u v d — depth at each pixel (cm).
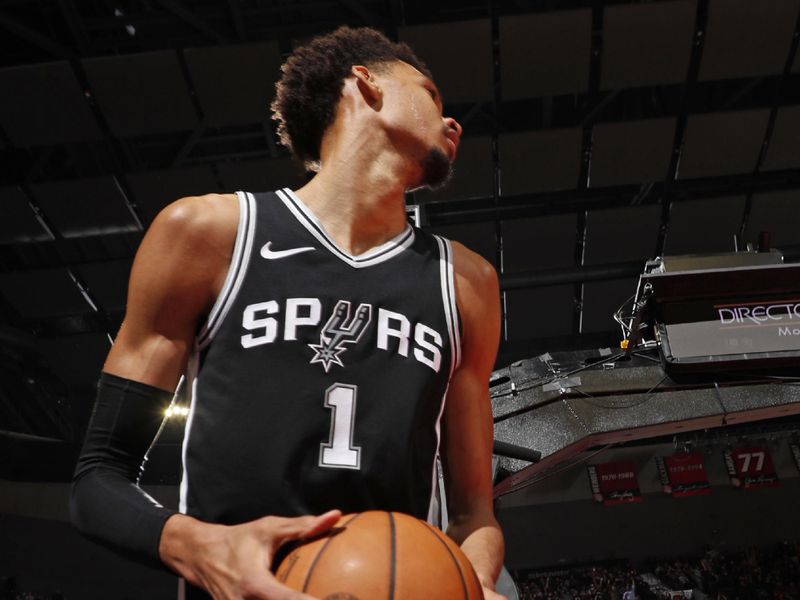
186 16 1118
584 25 1148
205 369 110
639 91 1329
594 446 529
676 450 1842
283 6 1159
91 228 1405
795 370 493
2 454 1709
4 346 1585
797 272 499
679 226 1430
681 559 1794
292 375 107
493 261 1505
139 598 1752
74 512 104
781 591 1675
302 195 128
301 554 88
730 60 1194
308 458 104
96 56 1188
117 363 112
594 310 1572
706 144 1312
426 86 138
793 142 1298
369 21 1180
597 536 1820
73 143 1297
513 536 1831
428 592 86
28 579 1711
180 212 115
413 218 479
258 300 112
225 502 102
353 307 114
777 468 1827
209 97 1206
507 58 1190
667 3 1121
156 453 1600
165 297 113
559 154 1316
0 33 1176
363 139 130
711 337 495
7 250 1501
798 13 1134
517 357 1700
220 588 87
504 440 505
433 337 118
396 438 108
